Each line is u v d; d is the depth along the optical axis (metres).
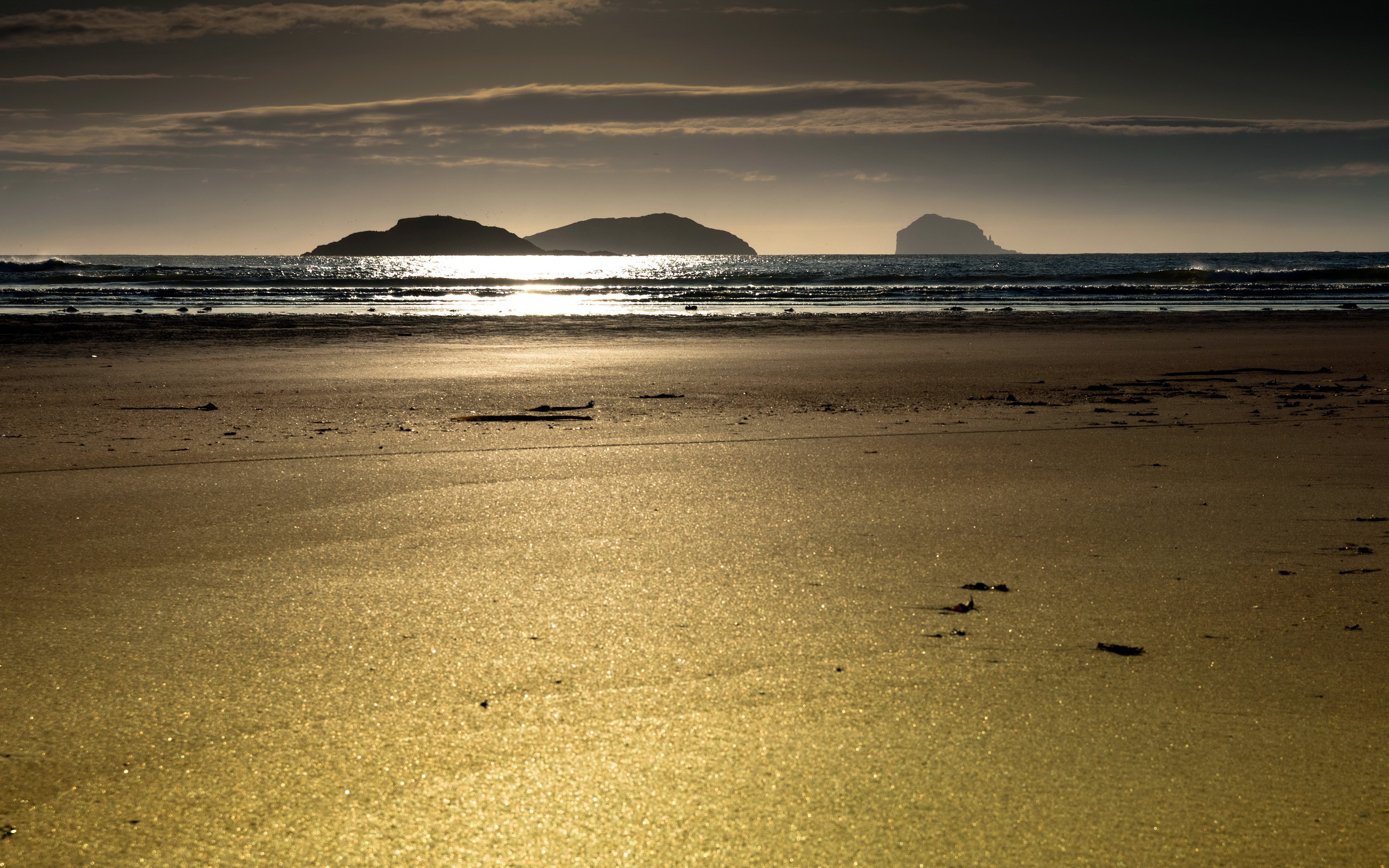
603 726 2.70
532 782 2.40
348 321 21.19
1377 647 3.32
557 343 17.17
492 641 3.34
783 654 3.25
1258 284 43.22
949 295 34.72
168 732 2.65
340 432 8.21
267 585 3.96
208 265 119.25
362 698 2.87
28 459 6.88
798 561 4.36
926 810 2.29
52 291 34.28
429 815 2.26
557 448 7.43
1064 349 16.14
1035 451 7.27
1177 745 2.62
